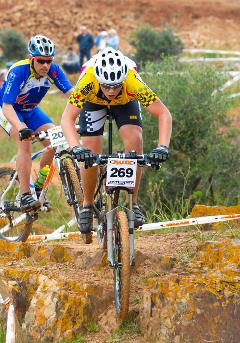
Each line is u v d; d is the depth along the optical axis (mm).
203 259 9336
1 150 26109
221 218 11250
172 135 19703
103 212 9445
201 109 19719
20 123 10711
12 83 10828
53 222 17359
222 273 8500
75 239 12711
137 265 9703
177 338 8000
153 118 19156
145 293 8539
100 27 48562
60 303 8938
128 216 8789
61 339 8750
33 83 11000
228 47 46250
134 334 8570
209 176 19562
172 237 11016
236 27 48219
